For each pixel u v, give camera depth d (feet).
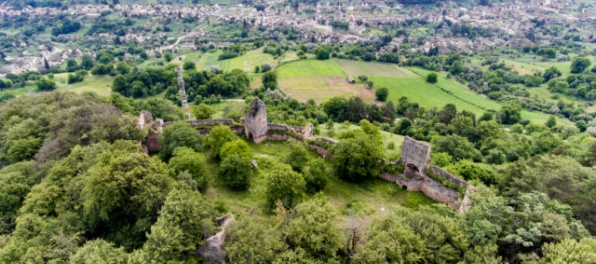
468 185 137.39
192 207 106.73
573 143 257.34
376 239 101.91
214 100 402.72
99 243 101.96
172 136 165.27
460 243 101.04
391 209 143.95
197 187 145.59
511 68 519.19
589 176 133.39
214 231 106.11
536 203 111.34
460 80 482.69
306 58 541.34
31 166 151.74
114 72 478.59
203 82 428.56
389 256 97.91
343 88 438.81
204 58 568.82
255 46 620.90
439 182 145.89
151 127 185.06
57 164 139.85
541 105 409.90
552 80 457.68
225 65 528.22
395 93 430.20
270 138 196.65
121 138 159.33
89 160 134.31
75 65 534.78
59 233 106.73
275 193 136.98
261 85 448.65
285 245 102.06
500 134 279.08
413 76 483.92
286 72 484.74
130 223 120.88
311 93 422.82
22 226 112.78
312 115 341.62
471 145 241.76
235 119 243.19
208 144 179.11
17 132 177.78
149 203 112.57
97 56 576.61
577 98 426.10
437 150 231.09
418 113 369.91
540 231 98.78
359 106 344.90
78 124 164.86
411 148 153.99
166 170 129.49
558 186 129.70
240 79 444.14
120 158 122.72
